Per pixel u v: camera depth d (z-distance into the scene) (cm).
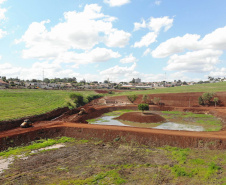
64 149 2680
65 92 9694
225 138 2764
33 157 2369
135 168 2023
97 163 2177
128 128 3434
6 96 6694
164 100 8038
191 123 4503
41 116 4350
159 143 2858
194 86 13300
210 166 1941
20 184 1684
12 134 2919
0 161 2230
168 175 1839
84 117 4941
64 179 1783
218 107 6750
